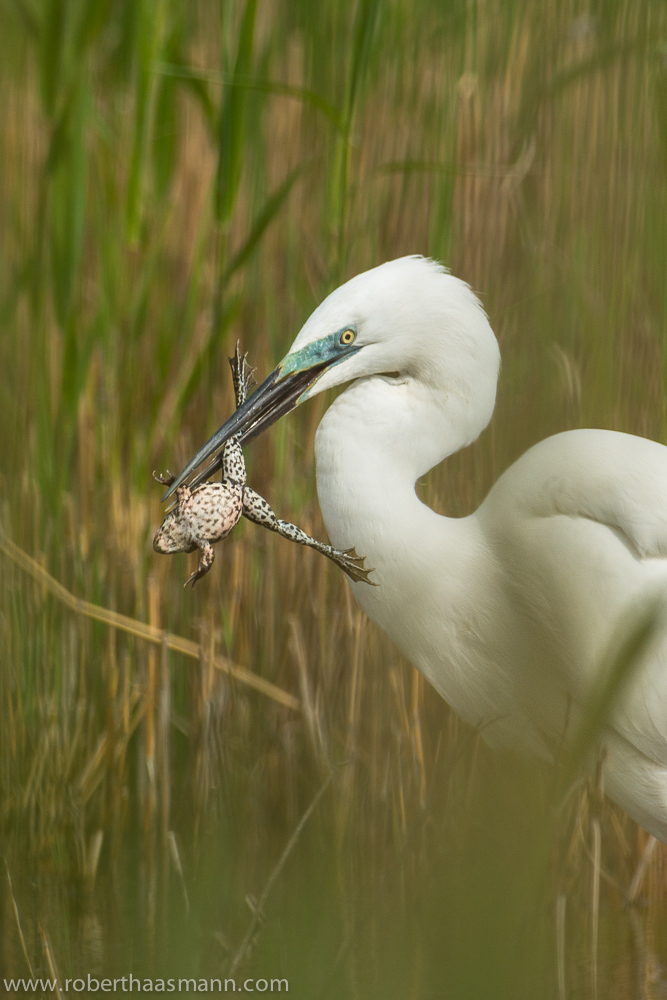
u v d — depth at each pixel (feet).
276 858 35.24
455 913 34.19
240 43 35.04
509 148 35.60
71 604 35.42
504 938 33.96
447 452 34.83
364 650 35.53
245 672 35.58
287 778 35.55
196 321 35.70
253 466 35.73
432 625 34.86
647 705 34.68
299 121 35.78
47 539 35.50
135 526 35.53
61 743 35.42
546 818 34.01
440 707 35.50
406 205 35.60
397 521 34.78
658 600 33.76
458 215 35.58
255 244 35.19
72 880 35.22
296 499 35.60
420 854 34.81
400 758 35.37
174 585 35.73
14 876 35.22
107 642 35.55
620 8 35.50
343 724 35.58
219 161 35.17
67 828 35.35
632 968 34.83
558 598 34.76
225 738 35.55
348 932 34.81
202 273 35.73
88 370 35.53
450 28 35.55
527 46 35.65
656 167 35.35
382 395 34.78
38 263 35.40
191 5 35.91
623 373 35.35
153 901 35.09
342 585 35.58
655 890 35.22
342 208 35.19
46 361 35.42
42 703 35.40
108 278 35.50
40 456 35.42
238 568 35.58
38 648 35.42
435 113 35.60
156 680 35.45
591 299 35.27
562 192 35.53
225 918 34.94
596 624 34.73
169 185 35.81
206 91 35.27
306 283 35.68
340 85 35.65
